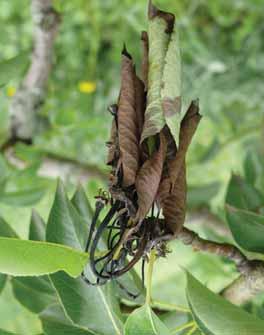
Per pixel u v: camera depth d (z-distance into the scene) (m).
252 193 0.80
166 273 1.66
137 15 1.94
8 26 2.04
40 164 1.12
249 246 0.66
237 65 1.90
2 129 1.29
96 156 1.61
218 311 0.59
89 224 0.69
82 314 0.65
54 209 0.67
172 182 0.56
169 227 0.58
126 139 0.55
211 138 1.89
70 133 1.30
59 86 1.96
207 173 1.86
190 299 0.59
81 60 2.00
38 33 1.12
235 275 1.04
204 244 0.65
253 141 1.56
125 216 0.57
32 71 1.16
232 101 1.88
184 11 1.99
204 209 1.13
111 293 0.65
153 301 0.66
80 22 1.97
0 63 0.77
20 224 1.56
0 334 0.69
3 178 1.02
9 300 1.57
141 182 0.55
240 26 2.03
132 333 0.61
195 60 1.92
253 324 0.59
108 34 2.03
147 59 0.56
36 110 1.19
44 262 0.58
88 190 1.25
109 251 0.58
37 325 1.55
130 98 0.55
